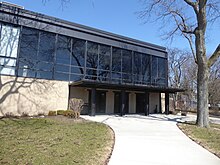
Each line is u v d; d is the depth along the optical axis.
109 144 6.68
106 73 18.11
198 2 12.38
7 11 13.60
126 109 19.48
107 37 18.48
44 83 14.46
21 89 13.43
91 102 15.30
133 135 8.41
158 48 22.39
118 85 15.59
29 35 14.38
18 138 6.87
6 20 13.53
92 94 15.35
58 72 15.34
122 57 19.52
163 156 5.70
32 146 5.97
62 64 15.64
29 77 13.86
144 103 19.89
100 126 9.98
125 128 10.13
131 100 19.98
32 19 14.55
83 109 16.20
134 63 20.31
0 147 5.75
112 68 18.61
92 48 17.62
